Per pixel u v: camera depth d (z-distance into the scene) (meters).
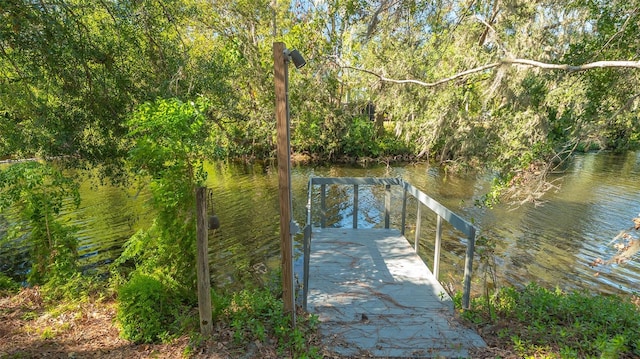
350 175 17.39
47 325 3.73
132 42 6.23
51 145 6.02
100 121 6.39
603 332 3.17
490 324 3.39
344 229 6.45
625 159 20.48
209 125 7.39
